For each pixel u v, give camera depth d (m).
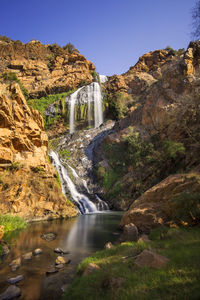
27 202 16.20
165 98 26.77
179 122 21.44
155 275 4.54
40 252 8.47
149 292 3.86
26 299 4.86
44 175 18.64
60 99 48.75
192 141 18.19
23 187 16.05
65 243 9.98
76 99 48.22
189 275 4.27
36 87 56.72
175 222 9.52
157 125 25.81
